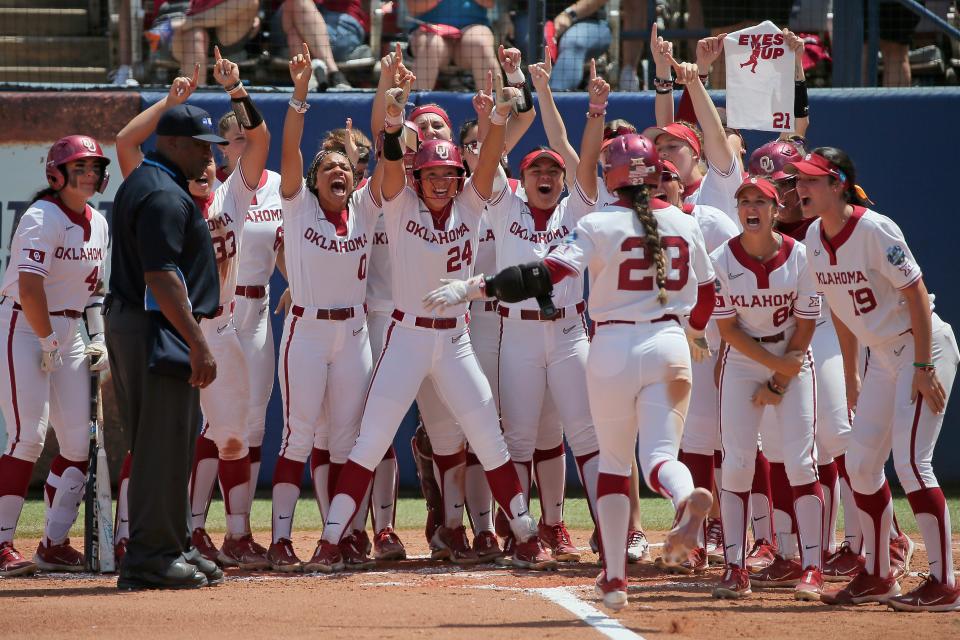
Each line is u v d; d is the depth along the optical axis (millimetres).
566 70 38031
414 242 22203
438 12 37312
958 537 27250
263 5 38688
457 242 22531
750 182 20047
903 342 19312
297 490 23406
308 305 23062
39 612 18016
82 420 23422
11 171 34562
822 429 22203
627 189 17766
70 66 44750
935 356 19656
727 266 20250
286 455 23375
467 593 20078
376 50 39531
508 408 23766
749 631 16844
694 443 22766
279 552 22953
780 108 26359
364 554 24000
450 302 17062
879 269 19000
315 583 21406
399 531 29547
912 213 35062
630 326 17406
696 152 24500
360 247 23281
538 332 23500
